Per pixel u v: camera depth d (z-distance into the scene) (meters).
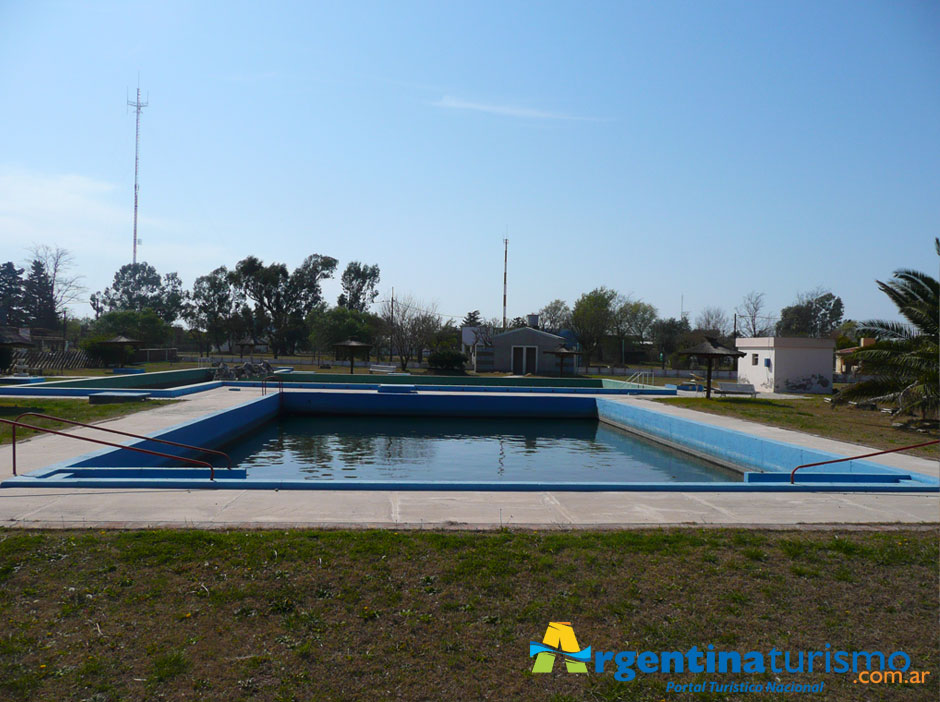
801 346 33.03
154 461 13.87
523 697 4.49
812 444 15.68
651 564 6.61
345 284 102.38
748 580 6.34
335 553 6.55
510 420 28.39
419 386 31.28
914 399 18.23
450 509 8.45
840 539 7.46
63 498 8.47
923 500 9.68
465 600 5.74
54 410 18.66
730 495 9.77
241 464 16.94
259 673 4.61
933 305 19.98
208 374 43.09
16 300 81.38
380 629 5.24
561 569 6.39
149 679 4.47
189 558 6.32
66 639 4.92
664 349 75.00
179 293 106.50
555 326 79.50
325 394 27.92
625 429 25.42
